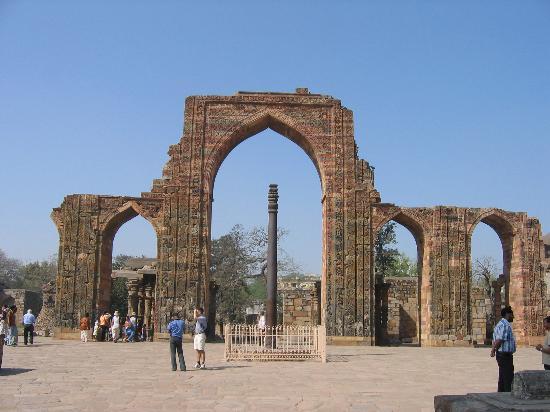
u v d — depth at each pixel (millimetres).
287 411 10367
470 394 6895
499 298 38031
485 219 35469
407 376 16469
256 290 79562
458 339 32688
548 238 71188
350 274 32625
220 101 34156
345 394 12547
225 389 13156
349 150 33875
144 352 24406
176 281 32281
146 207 33625
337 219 33125
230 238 65375
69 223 33344
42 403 10766
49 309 46812
